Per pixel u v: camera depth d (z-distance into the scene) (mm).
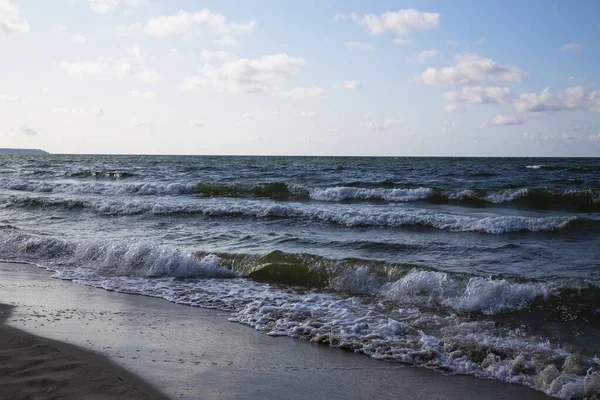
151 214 15742
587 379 4270
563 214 15875
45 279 8391
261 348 5254
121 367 4457
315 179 28172
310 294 7500
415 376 4586
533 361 4797
